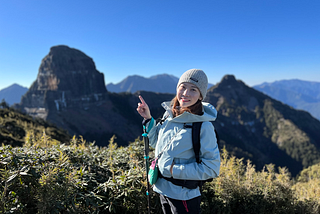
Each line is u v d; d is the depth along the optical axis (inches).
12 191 76.1
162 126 72.9
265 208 135.6
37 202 76.4
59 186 77.1
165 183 67.0
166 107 73.2
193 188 65.6
